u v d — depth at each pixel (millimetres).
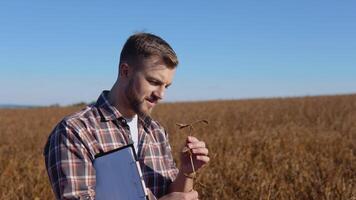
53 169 2541
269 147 12883
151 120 2869
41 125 29625
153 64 2564
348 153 11875
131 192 2484
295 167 9438
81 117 2629
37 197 7371
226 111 35594
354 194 7344
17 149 15500
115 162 2516
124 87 2654
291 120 27469
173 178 2924
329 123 24875
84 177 2490
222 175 9039
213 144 14250
